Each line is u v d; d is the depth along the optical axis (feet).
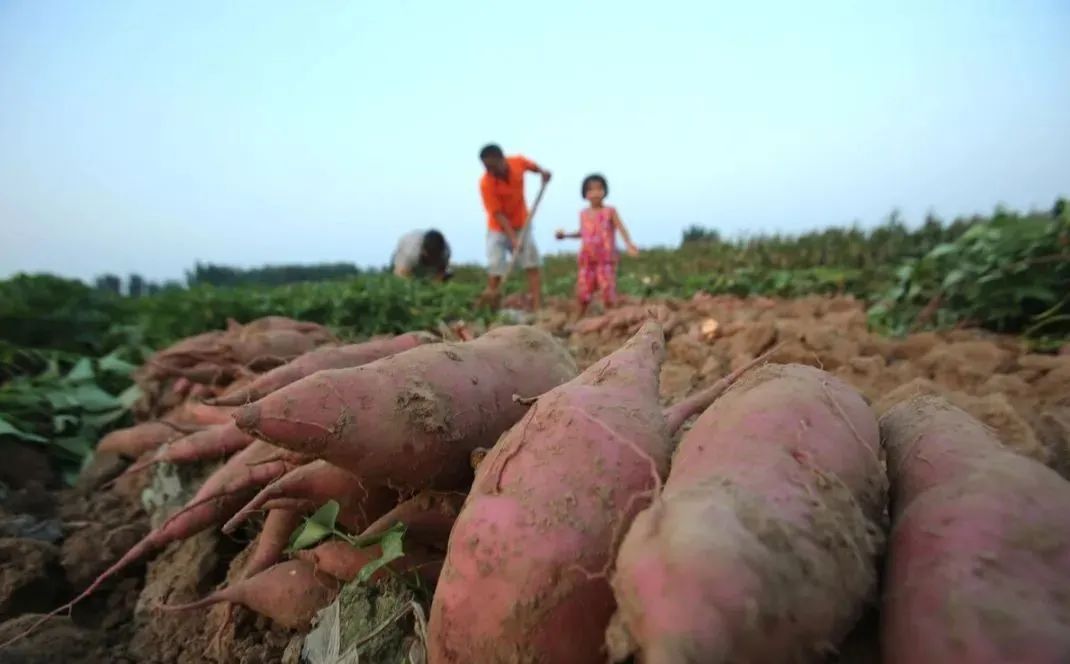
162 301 26.53
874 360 14.51
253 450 9.17
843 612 4.37
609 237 34.83
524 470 5.47
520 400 6.91
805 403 5.49
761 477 4.67
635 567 4.00
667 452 5.81
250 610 8.32
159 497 11.35
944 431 5.62
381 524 7.18
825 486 4.83
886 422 6.62
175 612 9.00
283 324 17.57
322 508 7.21
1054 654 3.77
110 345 23.84
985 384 12.63
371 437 6.62
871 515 5.26
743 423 5.29
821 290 38.01
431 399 6.89
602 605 4.94
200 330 24.30
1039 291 19.53
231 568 9.19
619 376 6.55
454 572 5.27
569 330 27.14
